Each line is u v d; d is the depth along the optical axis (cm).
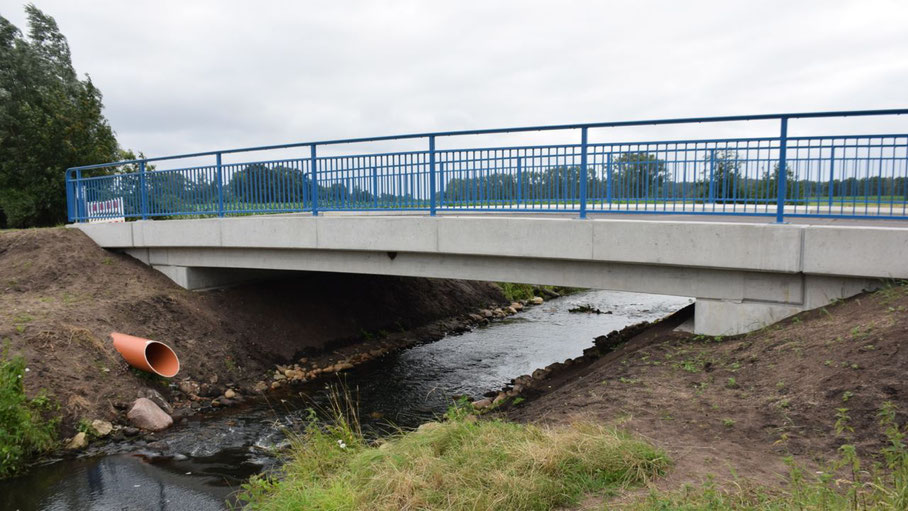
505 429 508
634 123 791
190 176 1270
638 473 404
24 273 1231
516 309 1972
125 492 664
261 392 1061
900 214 725
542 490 388
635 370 686
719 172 760
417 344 1462
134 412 860
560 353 1340
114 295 1178
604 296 2308
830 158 702
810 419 465
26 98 2319
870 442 413
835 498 330
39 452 746
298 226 1084
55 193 2027
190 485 682
